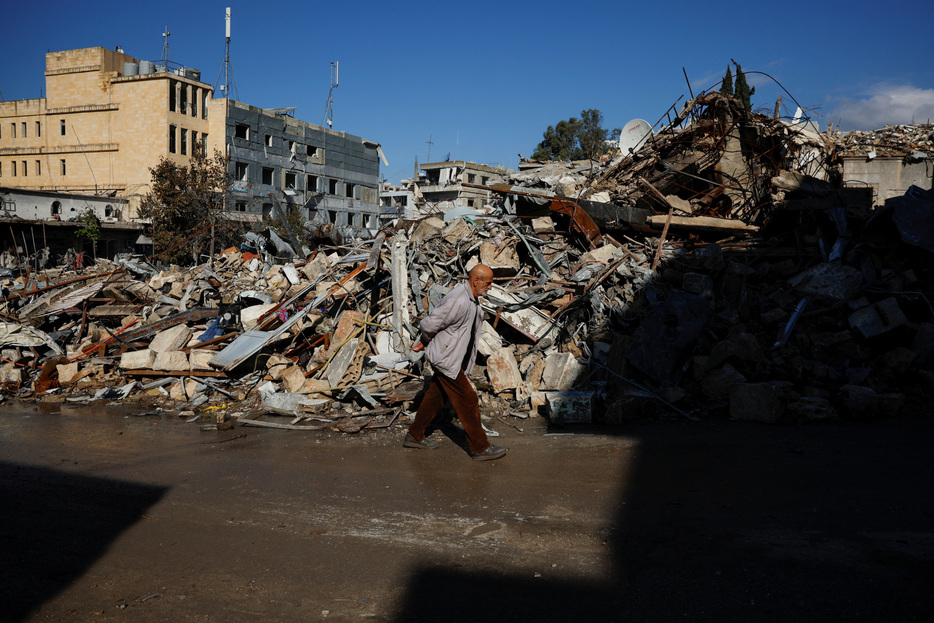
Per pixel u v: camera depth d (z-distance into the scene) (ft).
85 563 11.96
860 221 29.40
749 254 30.73
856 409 20.54
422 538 12.84
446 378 17.67
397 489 15.72
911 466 16.01
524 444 19.36
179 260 121.39
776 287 28.43
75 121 170.81
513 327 26.94
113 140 165.89
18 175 180.04
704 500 14.42
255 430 21.99
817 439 18.65
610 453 18.13
